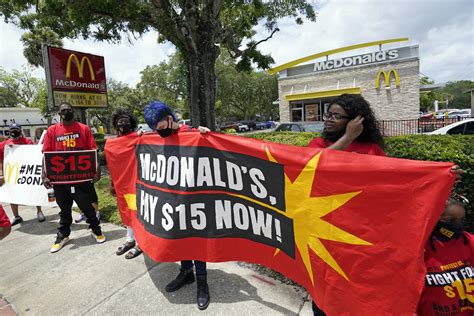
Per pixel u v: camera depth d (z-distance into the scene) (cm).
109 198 571
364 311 156
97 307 251
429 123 1421
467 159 281
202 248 234
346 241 163
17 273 317
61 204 367
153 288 273
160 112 232
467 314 157
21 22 1039
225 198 223
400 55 1688
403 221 146
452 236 158
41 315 247
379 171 152
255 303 240
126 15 831
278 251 200
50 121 2991
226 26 1138
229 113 4447
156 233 253
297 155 183
